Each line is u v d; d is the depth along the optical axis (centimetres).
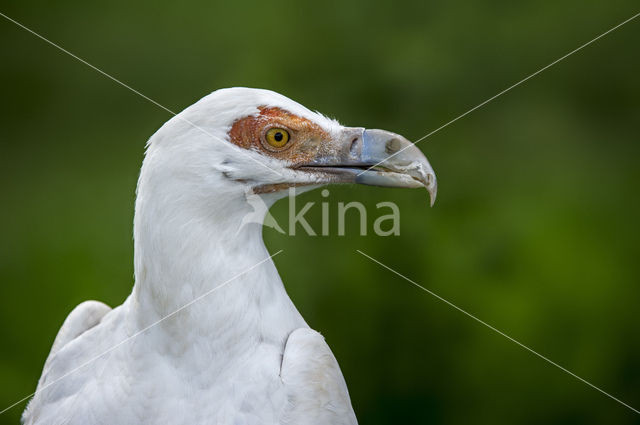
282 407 572
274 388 573
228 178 579
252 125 590
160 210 564
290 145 611
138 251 578
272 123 598
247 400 571
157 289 570
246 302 579
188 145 564
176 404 575
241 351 577
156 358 580
